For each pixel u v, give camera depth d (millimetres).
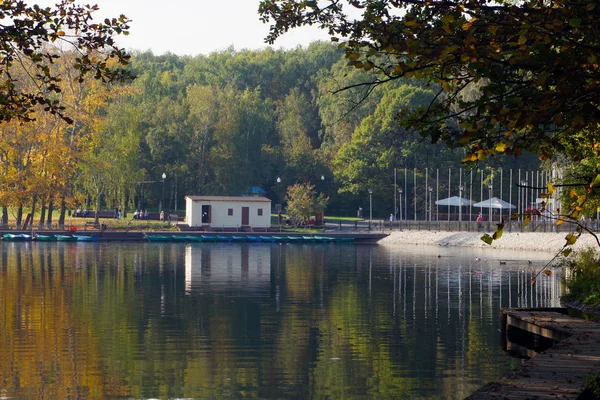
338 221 107375
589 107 9562
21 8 11852
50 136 77312
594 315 26156
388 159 108312
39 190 78312
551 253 66500
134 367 20688
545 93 9531
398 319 29188
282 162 120938
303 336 25328
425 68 10320
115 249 69188
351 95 119875
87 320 28422
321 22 12453
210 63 168750
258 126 120688
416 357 22016
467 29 9828
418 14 11523
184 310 31297
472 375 19781
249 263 56094
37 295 35969
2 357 21734
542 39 9539
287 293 37688
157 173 107062
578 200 9570
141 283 41688
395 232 88312
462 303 34156
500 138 10203
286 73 156375
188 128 111438
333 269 51656
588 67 9789
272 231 89625
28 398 17578
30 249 67875
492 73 9695
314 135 140500
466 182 108375
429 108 11078
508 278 45750
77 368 20500
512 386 14141
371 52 10336
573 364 16188
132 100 113938
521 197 104250
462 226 88500
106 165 84312
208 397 17766
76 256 60438
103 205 111562
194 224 88062
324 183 118688
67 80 76500
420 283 42781
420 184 108250
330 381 19188
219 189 109875
